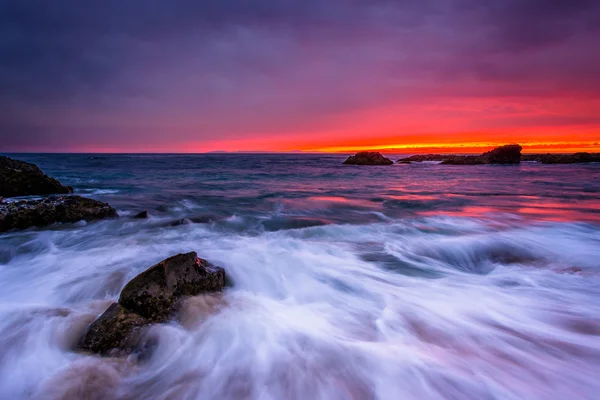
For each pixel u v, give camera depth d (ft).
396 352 13.56
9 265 22.29
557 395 11.35
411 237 32.35
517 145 215.31
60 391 11.08
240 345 13.84
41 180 48.78
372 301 18.54
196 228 34.47
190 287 16.44
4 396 10.86
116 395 11.15
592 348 14.14
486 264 26.04
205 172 144.56
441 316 16.83
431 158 272.31
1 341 13.33
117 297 17.67
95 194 61.00
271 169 174.09
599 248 28.71
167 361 12.85
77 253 24.88
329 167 196.34
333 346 13.91
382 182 99.30
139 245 27.35
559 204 52.85
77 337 13.70
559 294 19.54
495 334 15.20
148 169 159.74
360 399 11.01
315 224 38.14
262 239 30.78
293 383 11.74
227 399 11.05
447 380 11.94
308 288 20.07
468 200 57.67
